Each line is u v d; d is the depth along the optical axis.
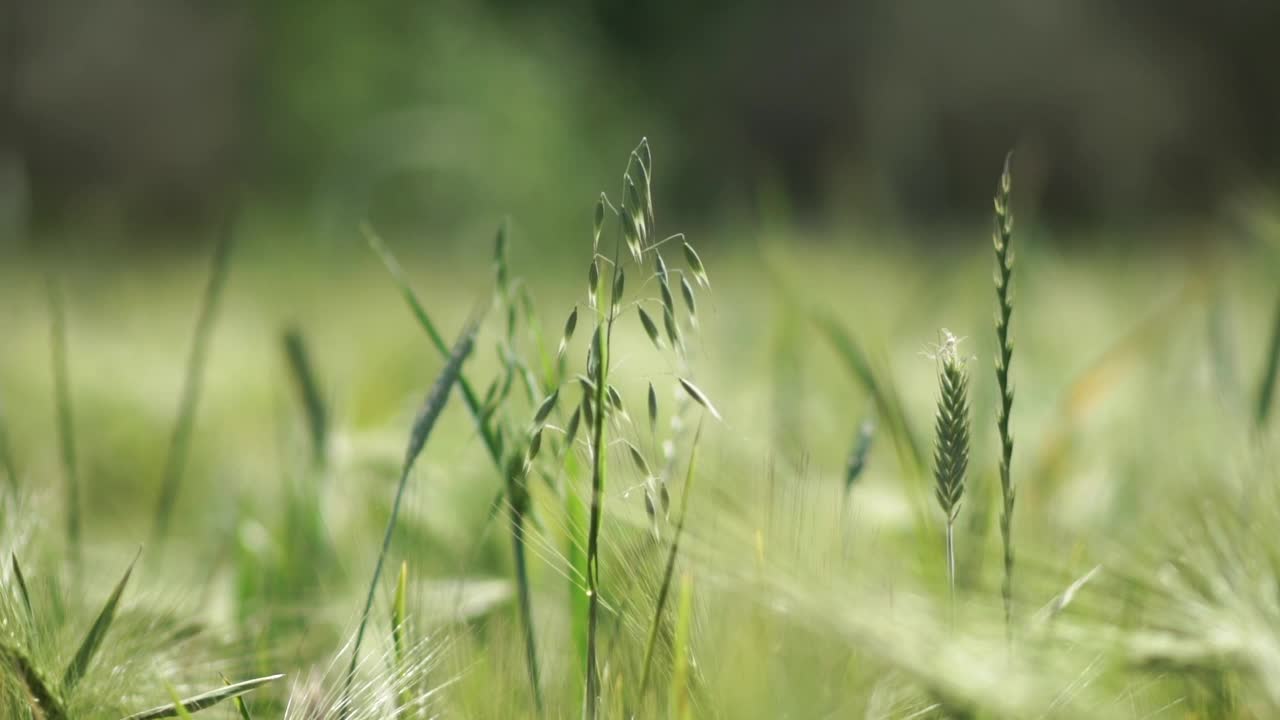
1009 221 1.70
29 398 4.46
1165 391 2.92
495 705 1.77
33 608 1.80
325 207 12.63
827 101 19.80
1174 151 17.73
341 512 2.41
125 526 3.24
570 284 8.32
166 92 16.86
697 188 17.39
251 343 6.21
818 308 2.94
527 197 13.27
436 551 2.14
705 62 20.25
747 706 1.69
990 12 18.89
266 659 1.88
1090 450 2.88
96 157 17.28
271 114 15.19
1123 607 1.76
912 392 3.59
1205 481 2.13
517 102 13.73
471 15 14.81
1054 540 2.05
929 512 1.92
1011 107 18.67
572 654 1.80
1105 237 12.88
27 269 9.32
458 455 2.37
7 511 1.92
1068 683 1.65
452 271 10.73
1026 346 3.98
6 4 17.39
